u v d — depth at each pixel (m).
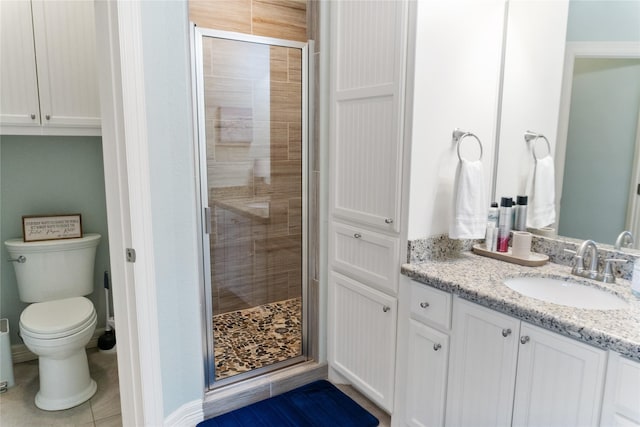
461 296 1.59
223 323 2.85
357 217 2.10
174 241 1.89
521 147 1.96
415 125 1.76
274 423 2.07
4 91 2.23
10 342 2.53
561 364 1.31
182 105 1.86
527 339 1.39
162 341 1.86
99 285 2.83
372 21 1.90
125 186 1.57
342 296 2.29
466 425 1.66
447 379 1.71
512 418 1.48
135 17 1.51
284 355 2.57
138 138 1.57
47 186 2.61
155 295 1.72
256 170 2.75
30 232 2.51
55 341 2.10
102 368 2.60
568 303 1.63
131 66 1.52
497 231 1.96
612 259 1.60
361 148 2.04
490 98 1.99
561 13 1.77
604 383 1.21
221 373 2.35
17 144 2.50
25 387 2.39
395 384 1.99
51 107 2.35
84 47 2.40
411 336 1.87
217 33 2.29
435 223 1.92
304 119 2.36
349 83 2.07
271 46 2.46
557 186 1.85
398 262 1.90
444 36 1.78
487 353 1.54
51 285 2.50
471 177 1.81
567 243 1.82
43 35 2.29
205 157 2.09
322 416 2.14
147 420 1.74
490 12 1.90
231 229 2.76
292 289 2.84
